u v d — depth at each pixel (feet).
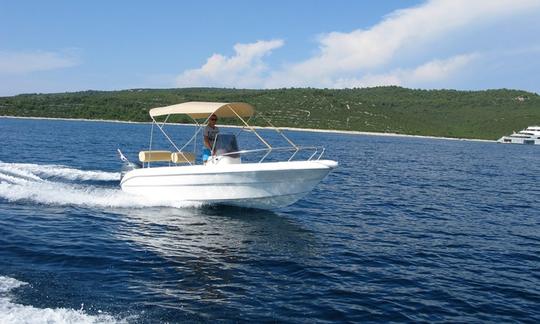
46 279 23.20
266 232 36.14
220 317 20.44
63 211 39.70
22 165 65.98
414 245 35.65
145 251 29.45
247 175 39.45
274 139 198.80
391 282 26.76
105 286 22.94
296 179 39.29
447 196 63.72
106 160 83.35
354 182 73.26
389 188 68.54
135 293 22.33
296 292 24.13
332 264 29.32
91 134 169.48
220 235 34.35
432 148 212.64
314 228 39.24
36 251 27.99
